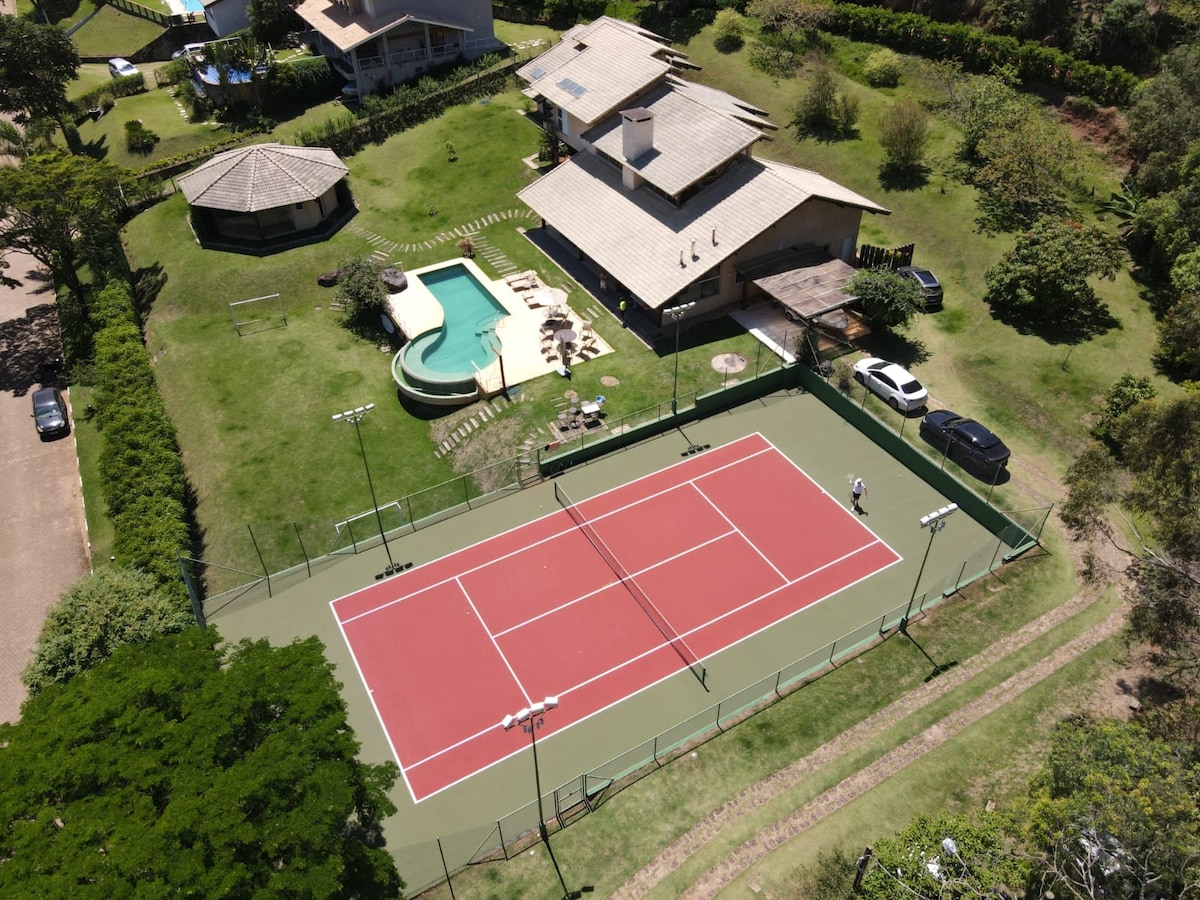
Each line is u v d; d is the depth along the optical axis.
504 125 68.50
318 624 35.59
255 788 21.58
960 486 39.19
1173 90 50.56
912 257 53.06
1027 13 64.38
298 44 83.06
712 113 51.78
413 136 68.12
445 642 34.78
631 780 29.53
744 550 38.19
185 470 42.00
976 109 58.66
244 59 70.56
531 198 56.25
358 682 33.41
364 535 39.19
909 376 43.44
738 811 28.25
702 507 40.28
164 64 89.94
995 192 54.50
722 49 73.62
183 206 61.72
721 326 49.62
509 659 34.09
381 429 44.09
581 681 33.22
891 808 27.75
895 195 57.38
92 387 49.19
